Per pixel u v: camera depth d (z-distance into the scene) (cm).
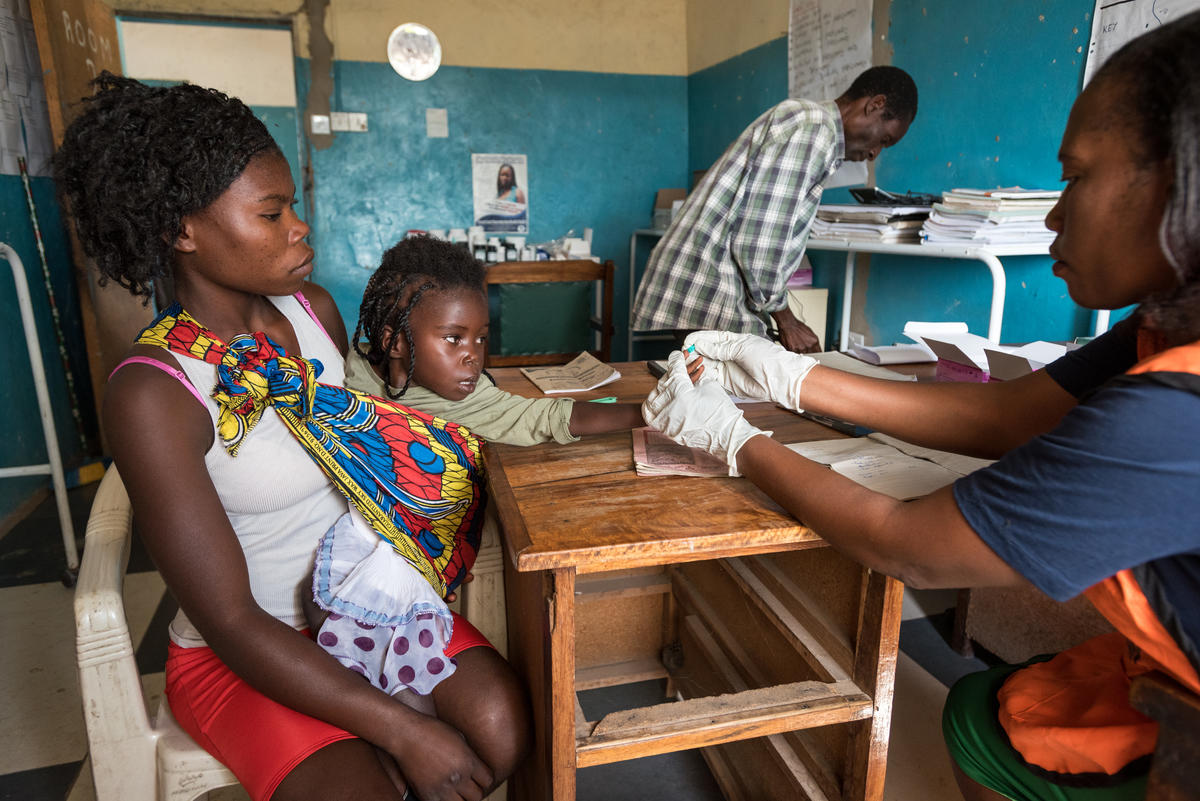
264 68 418
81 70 318
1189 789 53
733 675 127
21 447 258
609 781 132
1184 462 50
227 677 86
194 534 72
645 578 160
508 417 104
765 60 337
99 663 82
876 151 192
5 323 253
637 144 428
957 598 165
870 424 92
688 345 104
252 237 74
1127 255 54
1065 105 187
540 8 400
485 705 87
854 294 280
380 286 98
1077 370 81
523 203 421
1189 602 54
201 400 75
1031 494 55
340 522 89
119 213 72
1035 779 74
